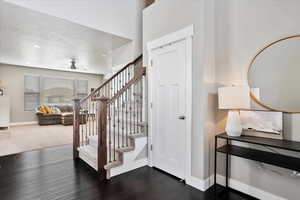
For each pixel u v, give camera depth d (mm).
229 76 2248
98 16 3443
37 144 4230
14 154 3492
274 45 1900
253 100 2070
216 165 2209
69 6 3070
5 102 6062
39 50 4934
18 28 3396
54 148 3918
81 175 2561
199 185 2195
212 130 2262
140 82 3416
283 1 1832
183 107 2402
